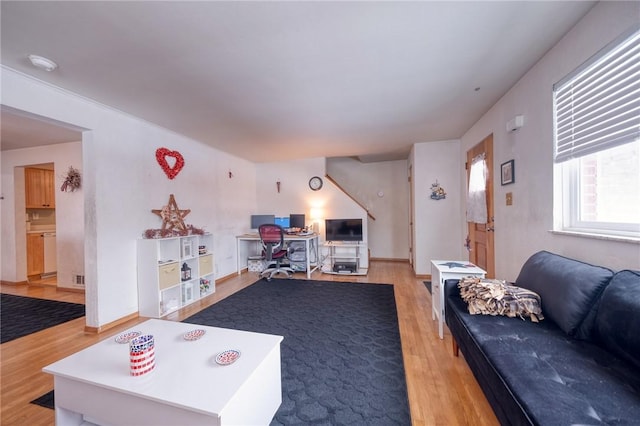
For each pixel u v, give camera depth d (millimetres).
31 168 4727
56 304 3516
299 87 2426
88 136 2664
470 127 3725
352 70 2164
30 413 1585
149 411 1151
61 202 4160
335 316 2949
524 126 2334
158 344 1525
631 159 1476
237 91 2473
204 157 4312
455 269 2367
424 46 1874
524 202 2367
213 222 4484
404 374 1881
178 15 1511
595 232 1695
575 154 1742
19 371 2021
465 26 1676
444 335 2451
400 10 1523
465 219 4125
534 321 1627
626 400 956
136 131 3113
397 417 1490
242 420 1187
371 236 6363
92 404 1251
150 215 3279
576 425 856
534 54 2012
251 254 5617
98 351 1470
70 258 4121
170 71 2109
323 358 2102
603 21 1490
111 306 2791
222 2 1423
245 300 3543
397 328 2615
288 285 4270
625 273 1306
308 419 1482
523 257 2402
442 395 1657
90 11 1457
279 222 5469
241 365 1310
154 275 3021
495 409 1215
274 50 1873
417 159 4527
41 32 1622
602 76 1550
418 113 3141
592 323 1362
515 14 1585
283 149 4758
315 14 1536
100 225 2703
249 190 5648
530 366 1174
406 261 6117
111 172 2816
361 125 3533
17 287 4402
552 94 1950
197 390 1134
